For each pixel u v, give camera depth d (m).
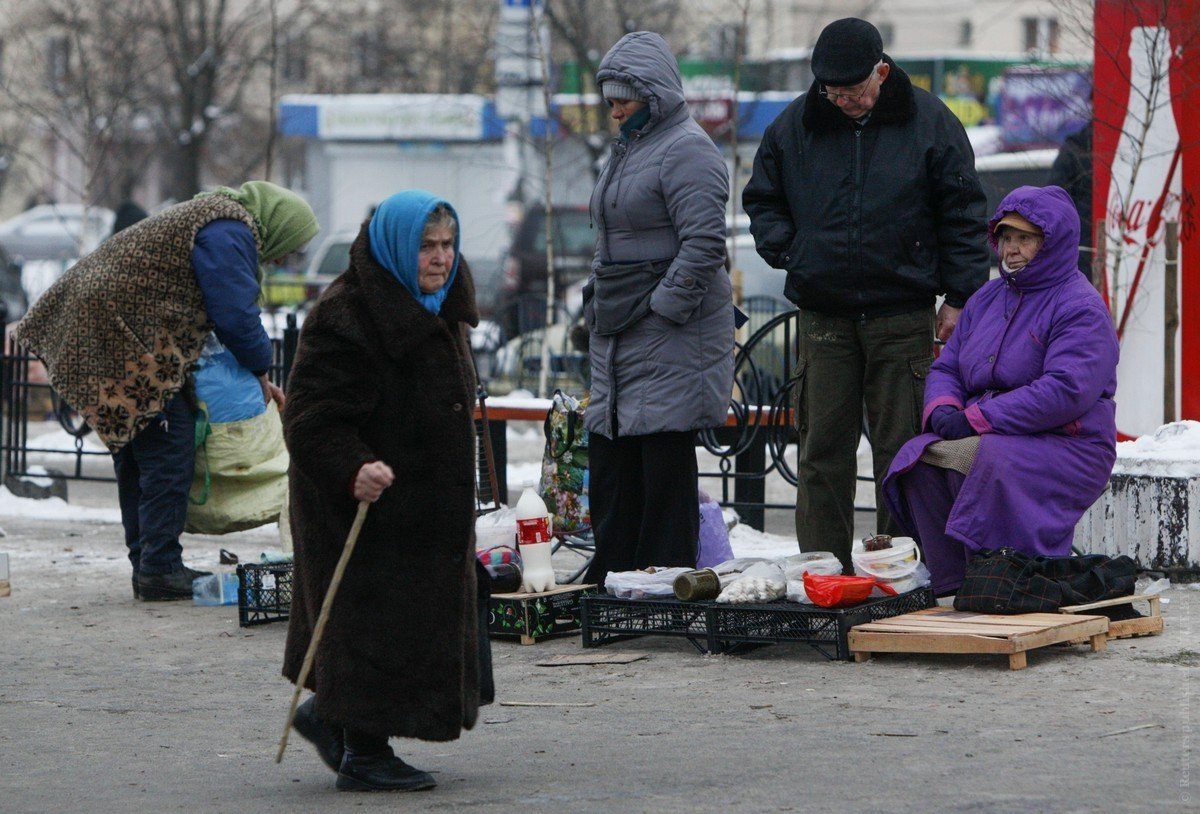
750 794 13.01
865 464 37.25
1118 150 30.38
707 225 20.02
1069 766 13.48
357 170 86.12
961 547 19.44
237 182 95.19
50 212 101.12
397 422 13.25
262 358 23.39
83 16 77.12
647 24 73.19
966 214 20.39
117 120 76.62
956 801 12.52
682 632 19.23
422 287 13.39
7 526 32.81
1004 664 17.59
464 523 13.39
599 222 20.95
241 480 23.84
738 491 30.17
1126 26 30.20
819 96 20.72
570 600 20.75
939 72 71.50
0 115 92.06
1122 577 18.88
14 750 15.64
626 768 14.10
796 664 18.25
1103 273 30.53
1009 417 18.92
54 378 23.02
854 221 20.44
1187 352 28.39
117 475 24.45
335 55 90.81
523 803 13.06
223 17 83.19
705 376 20.38
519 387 51.69
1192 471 22.41
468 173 84.25
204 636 21.34
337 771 13.95
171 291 22.78
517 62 56.19
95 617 22.83
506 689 17.72
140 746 15.74
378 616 13.19
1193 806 12.23
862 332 20.72
